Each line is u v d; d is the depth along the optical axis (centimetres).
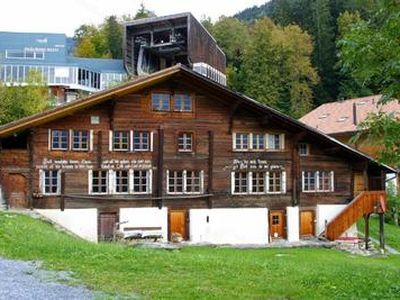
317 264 2183
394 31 1112
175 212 3195
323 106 6031
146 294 1087
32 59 8538
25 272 1288
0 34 8675
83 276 1255
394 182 4359
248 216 3319
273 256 2728
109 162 3092
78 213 3027
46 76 7781
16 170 2956
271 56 8150
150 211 3139
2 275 1245
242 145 3341
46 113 2900
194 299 1058
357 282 1252
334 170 3538
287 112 7938
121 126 3114
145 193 3144
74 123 3042
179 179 3219
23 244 1702
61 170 3017
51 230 2341
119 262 1443
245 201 3319
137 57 6838
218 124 3288
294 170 3425
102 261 1452
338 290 1161
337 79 8281
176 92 3216
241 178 3338
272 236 3384
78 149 3052
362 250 3222
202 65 6188
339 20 8462
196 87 3244
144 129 3156
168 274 1310
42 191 2986
